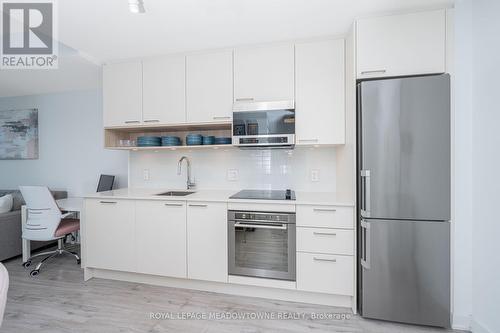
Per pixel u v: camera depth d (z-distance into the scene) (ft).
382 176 5.86
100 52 8.11
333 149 8.24
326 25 6.61
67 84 11.35
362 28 6.13
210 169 9.21
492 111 5.21
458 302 5.75
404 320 5.84
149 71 8.31
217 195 7.79
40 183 12.48
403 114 5.75
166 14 6.06
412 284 5.78
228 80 7.70
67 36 7.09
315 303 6.77
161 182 9.68
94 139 11.75
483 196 5.43
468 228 5.72
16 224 9.86
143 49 7.90
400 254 5.82
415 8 5.90
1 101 12.81
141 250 7.68
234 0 5.56
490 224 5.27
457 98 5.77
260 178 8.79
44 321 6.01
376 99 5.86
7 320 6.04
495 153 5.16
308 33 7.02
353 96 6.27
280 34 7.06
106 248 7.93
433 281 5.69
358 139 6.20
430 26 5.83
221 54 7.75
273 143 7.23
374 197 5.91
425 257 5.71
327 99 7.11
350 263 6.35
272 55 7.40
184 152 9.45
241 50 7.60
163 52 8.10
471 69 5.71
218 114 7.80
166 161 9.64
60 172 12.21
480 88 5.49
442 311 5.67
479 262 5.51
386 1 5.62
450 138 5.64
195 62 7.95
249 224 6.90
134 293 7.32
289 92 7.31
